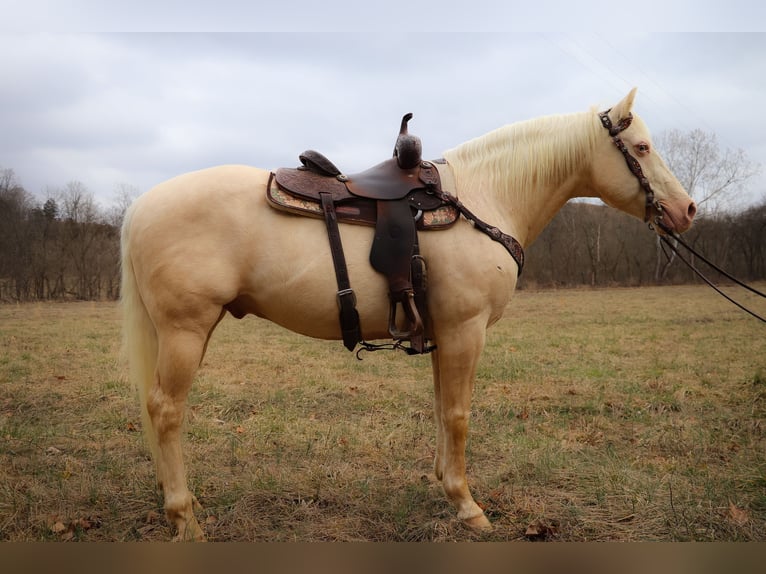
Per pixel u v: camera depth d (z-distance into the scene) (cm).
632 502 281
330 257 241
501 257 257
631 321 1172
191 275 232
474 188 272
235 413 452
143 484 302
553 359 704
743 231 2855
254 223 240
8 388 520
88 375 586
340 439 383
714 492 290
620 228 3047
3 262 2141
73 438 384
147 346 255
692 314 1309
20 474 317
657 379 575
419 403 489
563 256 3033
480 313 254
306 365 663
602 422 424
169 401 236
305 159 255
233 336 944
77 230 2312
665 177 278
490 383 559
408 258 242
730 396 493
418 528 260
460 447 262
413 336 248
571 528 259
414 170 261
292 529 259
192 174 252
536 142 282
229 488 301
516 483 310
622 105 279
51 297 2175
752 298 1852
